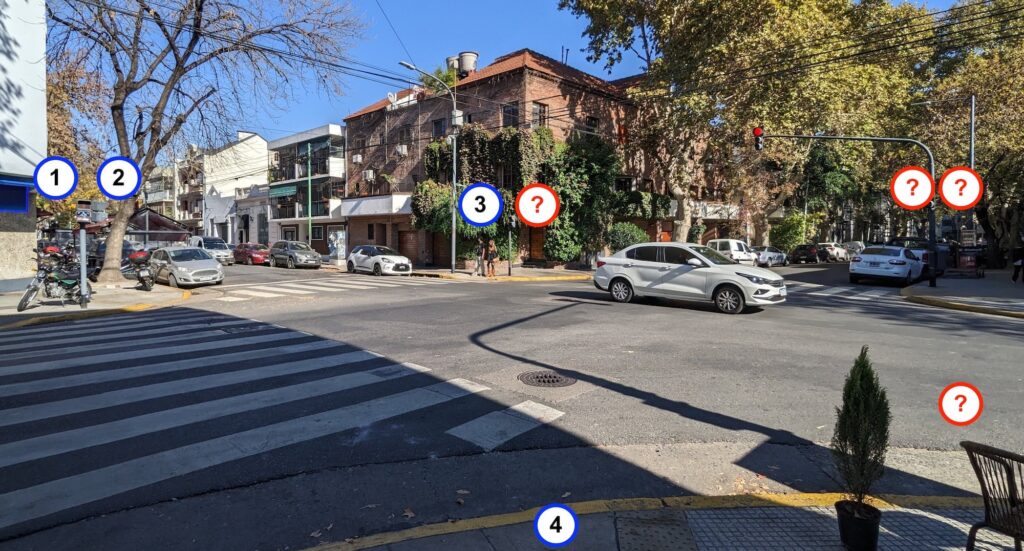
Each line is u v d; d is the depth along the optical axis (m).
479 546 3.02
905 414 5.32
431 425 4.91
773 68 20.80
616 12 24.55
